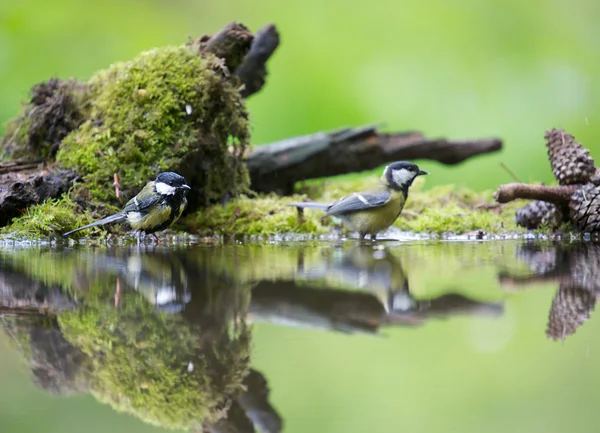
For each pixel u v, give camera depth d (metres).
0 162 10.67
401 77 17.95
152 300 5.66
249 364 4.05
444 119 17.69
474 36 18.33
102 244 9.57
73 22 16.91
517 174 17.36
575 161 10.40
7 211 9.79
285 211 11.20
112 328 4.80
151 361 4.10
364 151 13.11
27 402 3.52
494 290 6.23
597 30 18.02
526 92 17.80
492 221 11.10
